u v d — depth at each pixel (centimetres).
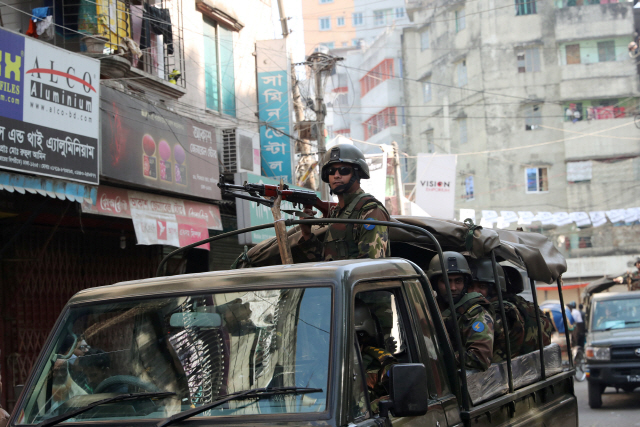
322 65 1656
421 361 305
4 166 740
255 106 1627
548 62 4162
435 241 343
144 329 285
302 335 258
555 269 525
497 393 399
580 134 4041
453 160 2144
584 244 3934
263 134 1616
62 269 982
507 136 4141
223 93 1523
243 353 264
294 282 271
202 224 1158
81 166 847
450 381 335
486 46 4222
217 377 263
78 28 1027
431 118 4603
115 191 965
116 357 285
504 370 420
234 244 1411
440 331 334
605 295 1314
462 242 471
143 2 1202
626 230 3900
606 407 1178
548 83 4144
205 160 1181
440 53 4556
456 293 449
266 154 1609
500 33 4206
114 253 1091
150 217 1022
